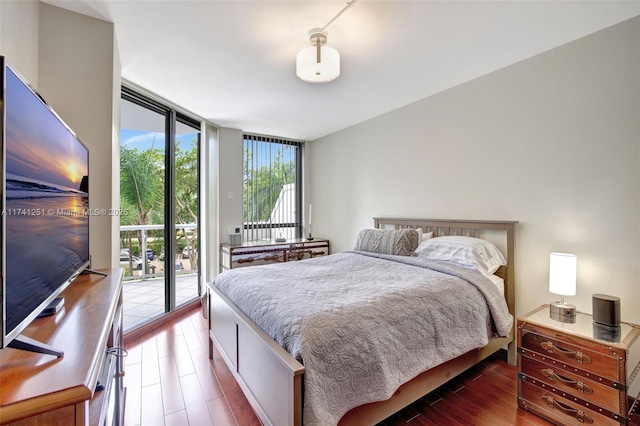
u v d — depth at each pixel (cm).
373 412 145
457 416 174
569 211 213
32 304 84
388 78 267
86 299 119
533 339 181
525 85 236
